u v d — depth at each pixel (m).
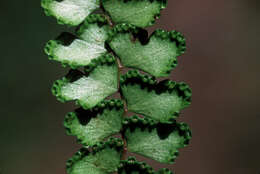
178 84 0.21
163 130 0.21
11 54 0.56
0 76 0.55
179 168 0.56
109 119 0.21
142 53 0.21
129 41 0.21
